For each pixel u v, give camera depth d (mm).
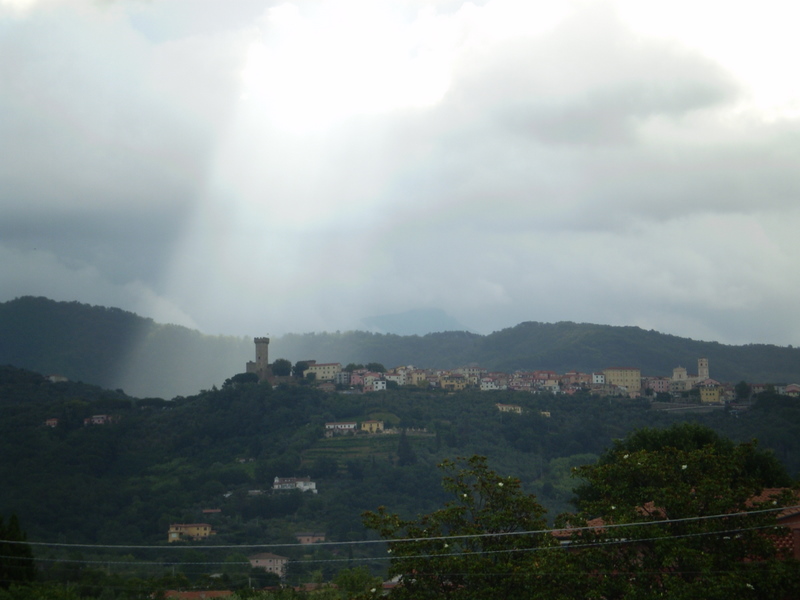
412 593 28234
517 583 27312
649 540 26625
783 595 25172
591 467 31672
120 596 55406
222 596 55156
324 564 93750
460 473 32031
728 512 26938
